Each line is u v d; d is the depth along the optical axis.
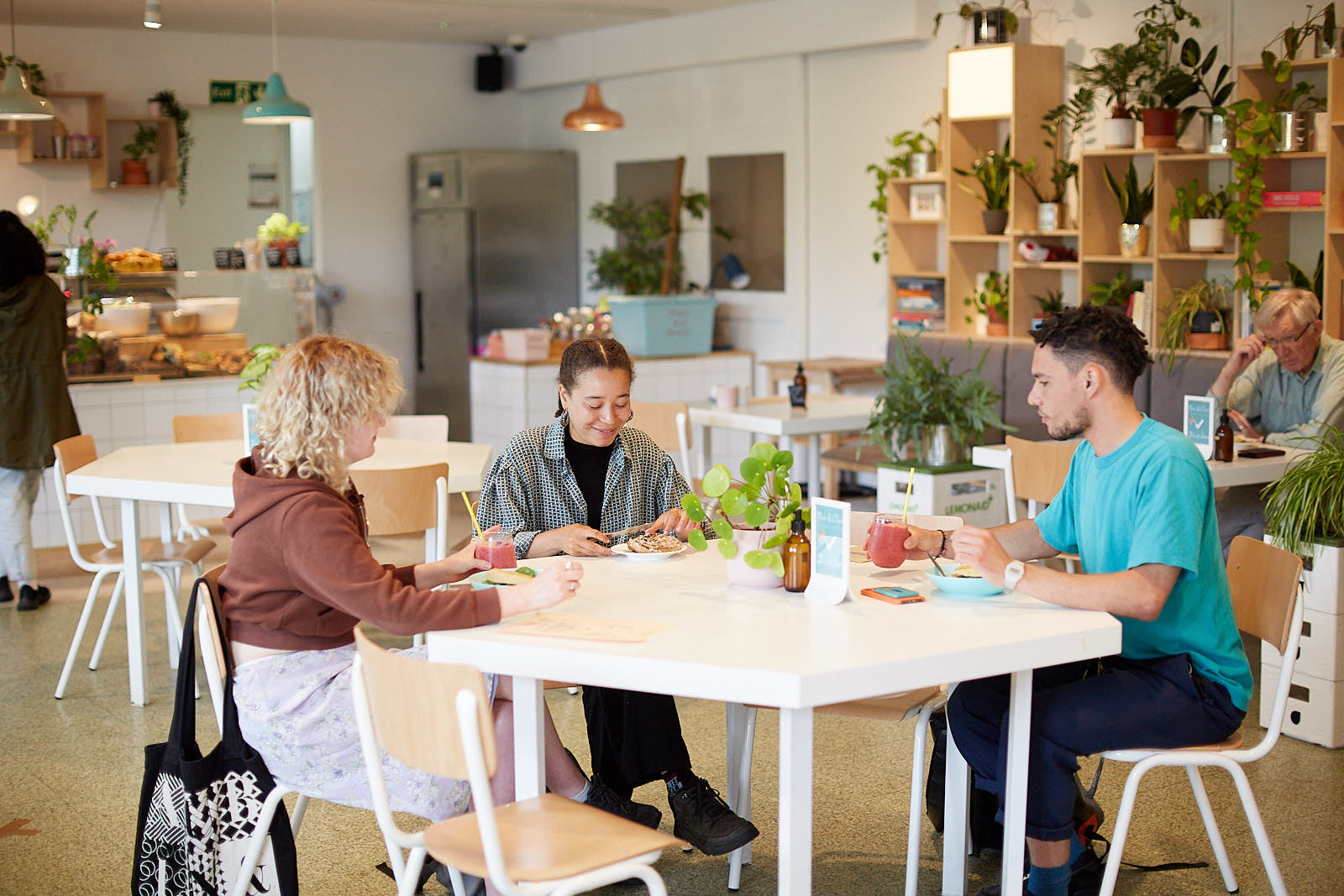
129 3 7.50
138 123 8.66
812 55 7.61
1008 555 2.59
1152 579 2.41
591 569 2.76
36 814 3.43
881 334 7.41
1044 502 4.16
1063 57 6.33
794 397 5.54
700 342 8.11
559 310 9.52
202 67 8.84
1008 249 6.71
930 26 6.82
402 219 9.62
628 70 8.52
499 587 2.44
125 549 4.19
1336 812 3.33
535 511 3.17
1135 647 2.61
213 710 4.22
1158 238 5.71
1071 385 2.59
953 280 6.70
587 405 3.09
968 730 2.66
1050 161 6.38
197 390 6.76
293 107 6.70
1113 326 2.56
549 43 9.18
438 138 9.67
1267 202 5.38
